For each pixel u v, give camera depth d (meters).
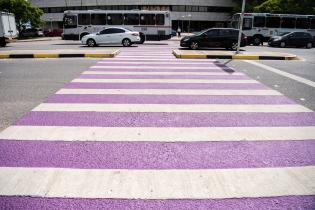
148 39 27.47
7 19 25.03
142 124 5.27
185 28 72.56
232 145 4.45
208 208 2.98
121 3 71.12
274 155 4.14
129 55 16.14
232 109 6.21
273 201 3.10
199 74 10.17
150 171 3.67
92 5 73.25
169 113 5.89
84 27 27.34
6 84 8.42
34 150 4.19
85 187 3.31
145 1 70.06
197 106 6.39
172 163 3.88
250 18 28.78
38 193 3.19
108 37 23.22
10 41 34.03
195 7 71.81
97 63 12.66
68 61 13.39
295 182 3.47
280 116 5.80
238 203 3.07
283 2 46.03
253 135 4.84
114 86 8.16
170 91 7.66
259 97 7.21
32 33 49.31
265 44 31.14
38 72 10.39
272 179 3.53
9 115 5.65
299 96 7.38
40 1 78.75
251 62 13.70
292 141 4.62
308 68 12.09
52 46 23.98
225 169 3.74
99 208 2.95
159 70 10.88
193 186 3.36
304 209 2.97
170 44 27.27
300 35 25.94
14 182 3.38
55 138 4.61
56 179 3.46
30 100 6.72
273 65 12.84
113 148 4.29
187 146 4.40
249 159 4.02
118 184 3.38
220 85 8.47
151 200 3.10
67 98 6.90
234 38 21.02
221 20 73.94
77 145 4.38
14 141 4.48
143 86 8.20
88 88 7.92
